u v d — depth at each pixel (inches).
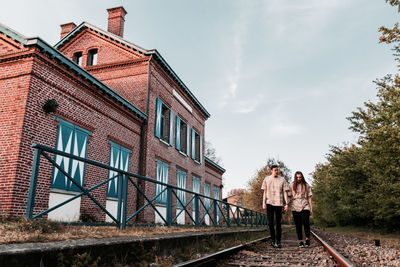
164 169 630.5
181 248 247.0
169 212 317.7
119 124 497.7
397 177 551.2
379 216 632.4
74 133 396.8
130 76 603.2
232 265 200.2
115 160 481.7
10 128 326.3
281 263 210.8
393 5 307.1
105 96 455.2
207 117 942.4
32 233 161.8
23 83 335.6
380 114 558.6
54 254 136.9
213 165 1010.1
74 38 673.6
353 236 610.5
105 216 446.9
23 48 349.7
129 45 608.7
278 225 304.3
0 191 312.2
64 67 378.0
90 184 420.2
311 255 247.6
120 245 178.9
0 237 144.9
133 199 518.3
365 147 620.4
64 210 372.2
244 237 410.6
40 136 343.9
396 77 515.8
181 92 751.1
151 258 196.4
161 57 612.1
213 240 298.0
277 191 305.9
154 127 593.0
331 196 1021.8
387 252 291.9
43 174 344.5
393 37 320.8
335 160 819.4
